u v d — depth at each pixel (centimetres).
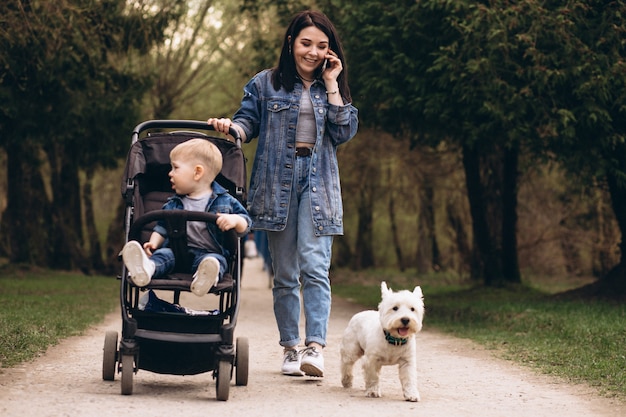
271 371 710
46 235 2714
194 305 1480
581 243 3067
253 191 675
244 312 1471
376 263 4659
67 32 1636
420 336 1140
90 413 498
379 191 3691
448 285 2562
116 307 1434
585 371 759
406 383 591
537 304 1443
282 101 669
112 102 2081
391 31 1443
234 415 512
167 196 652
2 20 1467
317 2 1758
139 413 504
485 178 2255
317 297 656
